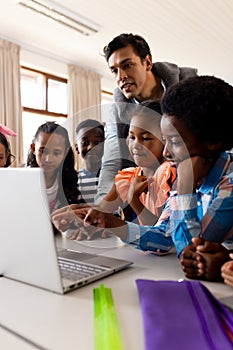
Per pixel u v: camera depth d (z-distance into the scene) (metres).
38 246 0.52
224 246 0.64
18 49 3.91
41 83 4.48
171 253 0.81
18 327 0.42
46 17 3.32
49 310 0.47
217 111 0.66
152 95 1.44
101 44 4.07
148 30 3.69
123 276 0.62
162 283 0.52
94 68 5.04
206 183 0.73
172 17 3.39
